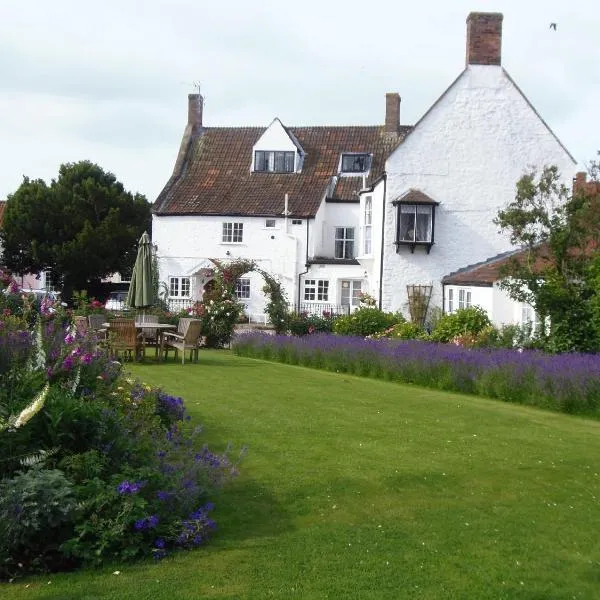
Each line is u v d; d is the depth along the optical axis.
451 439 11.21
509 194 32.91
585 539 7.40
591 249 20.08
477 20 32.72
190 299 40.06
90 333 9.80
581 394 14.41
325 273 40.25
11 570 6.16
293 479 8.80
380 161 43.41
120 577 6.14
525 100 32.72
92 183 49.22
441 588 6.20
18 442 6.84
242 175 43.38
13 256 48.72
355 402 14.12
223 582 6.12
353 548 6.94
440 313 30.41
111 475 7.00
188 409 12.52
